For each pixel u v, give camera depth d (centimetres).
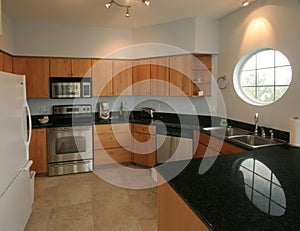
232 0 301
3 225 175
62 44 415
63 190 332
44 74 408
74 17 374
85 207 284
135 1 305
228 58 362
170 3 311
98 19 384
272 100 308
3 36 341
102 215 266
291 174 163
